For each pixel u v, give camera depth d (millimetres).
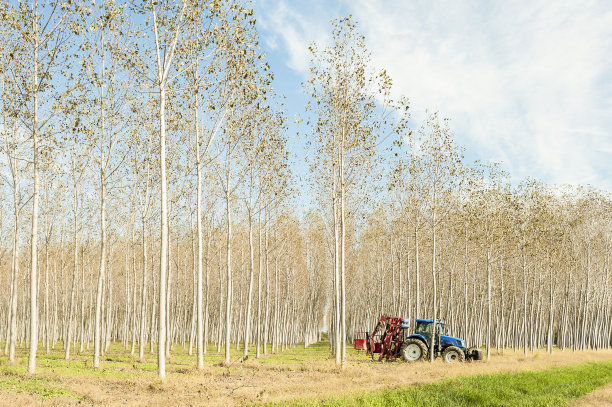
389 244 45656
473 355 27953
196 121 23516
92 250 46031
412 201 32125
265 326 37812
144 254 29938
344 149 25812
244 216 38906
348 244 48344
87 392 14844
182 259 53469
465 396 14312
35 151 20250
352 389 15750
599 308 54406
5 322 56688
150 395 15273
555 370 21391
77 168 29453
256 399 13828
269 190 31391
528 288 55094
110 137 23953
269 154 29703
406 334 27953
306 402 12734
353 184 26828
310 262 58281
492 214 34688
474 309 48000
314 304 62188
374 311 50812
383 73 24375
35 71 20125
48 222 35625
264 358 33031
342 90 25234
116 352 37062
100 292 23453
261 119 27594
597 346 56156
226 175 28406
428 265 51281
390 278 55469
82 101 21672
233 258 48938
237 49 22203
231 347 49625
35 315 19234
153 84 20812
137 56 21938
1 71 20172
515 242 38000
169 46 20781
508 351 44094
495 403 13781
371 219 43625
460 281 53625
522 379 17781
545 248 40406
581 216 44000
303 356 37031
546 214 38406
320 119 25781
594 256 52062
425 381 17141
